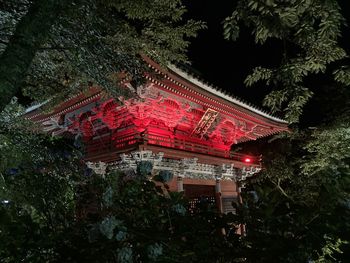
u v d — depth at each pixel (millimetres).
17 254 2012
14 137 5723
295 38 4086
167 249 2182
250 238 2350
